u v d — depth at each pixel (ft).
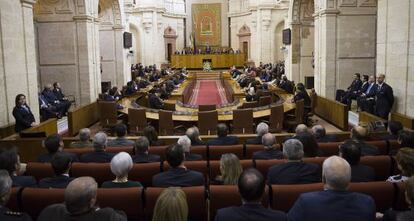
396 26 37.17
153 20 115.24
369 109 44.62
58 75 56.85
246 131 36.11
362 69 55.11
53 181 15.51
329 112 47.14
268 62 112.98
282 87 60.29
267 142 19.88
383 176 18.34
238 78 80.64
